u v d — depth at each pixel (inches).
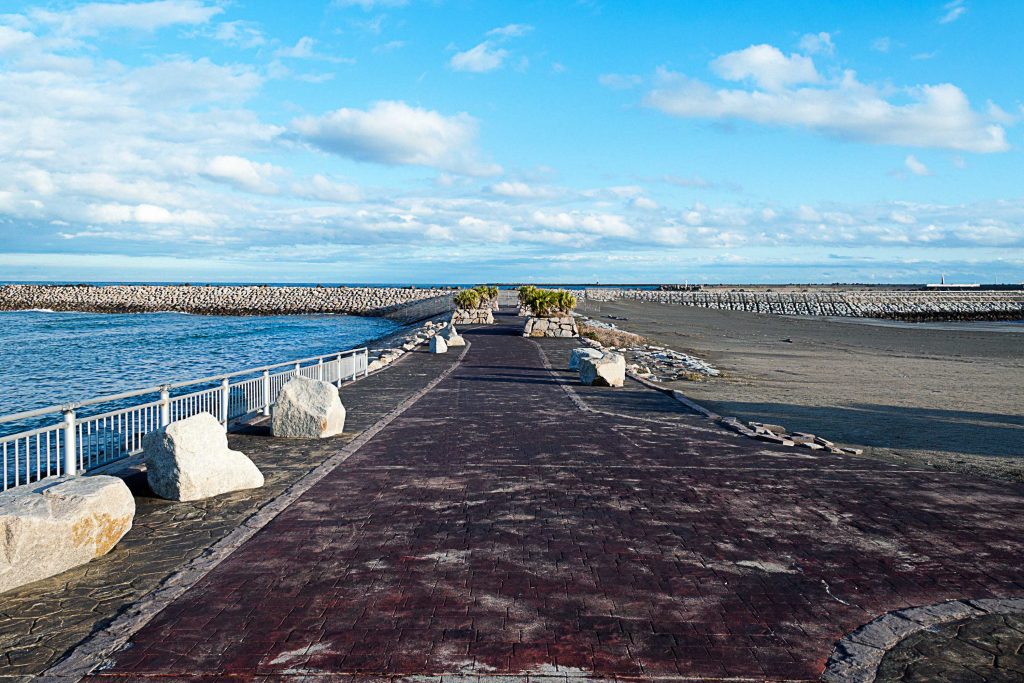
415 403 598.9
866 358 1307.8
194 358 1499.8
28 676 158.4
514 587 206.8
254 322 2829.7
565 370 873.5
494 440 436.1
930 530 265.9
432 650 168.7
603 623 183.9
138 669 160.9
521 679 156.1
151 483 305.9
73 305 3656.5
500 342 1293.1
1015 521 278.7
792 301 3567.9
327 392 452.1
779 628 182.9
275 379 577.3
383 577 213.9
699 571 221.1
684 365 998.4
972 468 391.2
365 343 1849.2
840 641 176.2
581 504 294.8
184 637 175.8
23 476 490.0
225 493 308.7
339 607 192.7
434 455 391.2
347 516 276.5
